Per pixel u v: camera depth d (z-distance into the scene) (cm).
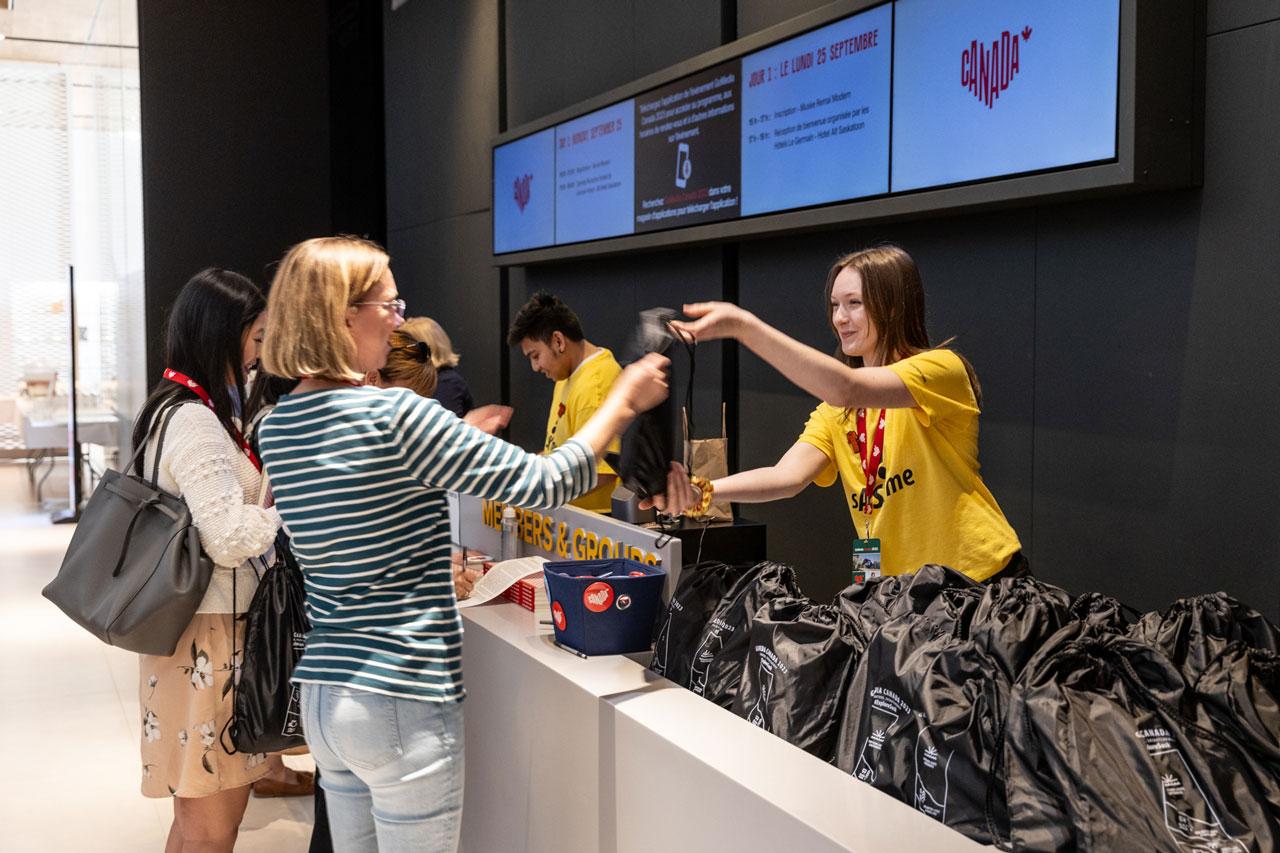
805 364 193
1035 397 347
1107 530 324
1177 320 299
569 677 206
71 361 987
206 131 877
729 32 480
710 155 467
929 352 225
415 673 171
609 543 256
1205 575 295
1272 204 272
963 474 231
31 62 1407
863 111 381
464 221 747
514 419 695
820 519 445
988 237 362
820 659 175
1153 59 280
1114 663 149
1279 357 272
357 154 922
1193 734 139
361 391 172
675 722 181
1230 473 286
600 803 196
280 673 243
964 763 144
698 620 210
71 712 473
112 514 242
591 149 559
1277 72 269
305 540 172
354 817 187
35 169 1423
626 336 575
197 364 246
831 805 148
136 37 857
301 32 898
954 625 164
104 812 368
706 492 189
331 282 173
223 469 237
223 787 247
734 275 496
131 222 909
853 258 239
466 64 733
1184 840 128
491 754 244
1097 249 323
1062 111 303
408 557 173
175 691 246
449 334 782
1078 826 130
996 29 323
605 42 577
